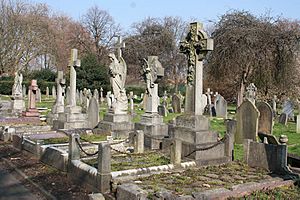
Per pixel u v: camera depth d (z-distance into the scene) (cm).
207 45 1063
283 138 958
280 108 3591
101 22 6625
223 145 1072
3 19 4788
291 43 3142
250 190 752
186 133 1084
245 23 3262
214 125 2077
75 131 1595
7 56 4862
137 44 5647
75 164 948
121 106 1622
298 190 784
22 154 1318
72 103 1758
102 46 6612
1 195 861
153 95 1587
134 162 1020
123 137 1517
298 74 3544
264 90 3450
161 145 1250
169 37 5925
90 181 863
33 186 931
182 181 834
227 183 832
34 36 5109
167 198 688
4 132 1586
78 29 6519
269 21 3303
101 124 1614
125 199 738
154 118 1538
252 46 3106
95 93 3141
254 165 1009
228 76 3394
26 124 1900
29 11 5200
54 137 1462
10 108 2675
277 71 3177
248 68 3189
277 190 772
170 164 966
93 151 1162
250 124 1393
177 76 5981
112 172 857
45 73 5375
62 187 910
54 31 5544
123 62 1650
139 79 5803
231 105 4122
